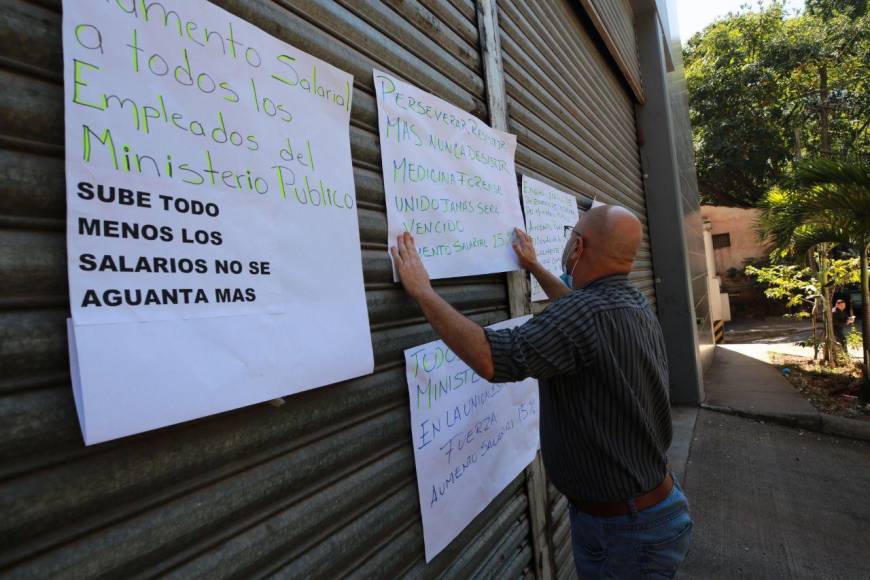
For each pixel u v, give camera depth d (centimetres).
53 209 75
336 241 121
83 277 72
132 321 77
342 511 121
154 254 82
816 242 709
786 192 712
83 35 76
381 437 137
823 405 607
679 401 638
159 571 83
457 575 165
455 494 165
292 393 103
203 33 94
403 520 142
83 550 73
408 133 158
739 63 1895
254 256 99
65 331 75
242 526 97
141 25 84
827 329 854
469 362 132
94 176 75
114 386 73
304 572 108
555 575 246
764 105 1883
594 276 160
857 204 580
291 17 120
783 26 1831
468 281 192
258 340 97
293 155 112
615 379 142
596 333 139
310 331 110
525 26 282
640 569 151
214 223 92
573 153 353
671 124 646
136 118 81
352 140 137
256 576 99
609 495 150
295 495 110
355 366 120
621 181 525
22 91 72
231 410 93
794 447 478
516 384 218
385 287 144
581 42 407
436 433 159
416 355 152
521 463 213
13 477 67
